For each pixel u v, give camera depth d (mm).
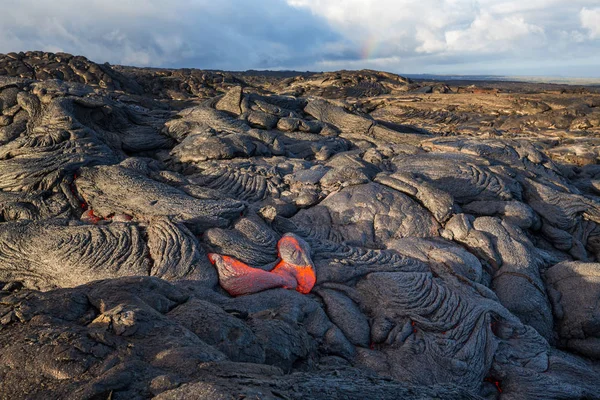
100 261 6672
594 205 10594
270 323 5141
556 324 7922
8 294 4352
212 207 8031
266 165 11805
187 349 3488
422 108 29641
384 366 6102
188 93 37344
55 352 3156
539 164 12734
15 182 8992
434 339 6535
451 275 7828
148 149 13508
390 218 9312
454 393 3779
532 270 8391
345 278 7539
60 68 29891
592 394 6113
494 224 9203
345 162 11984
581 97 27578
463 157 12219
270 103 16938
